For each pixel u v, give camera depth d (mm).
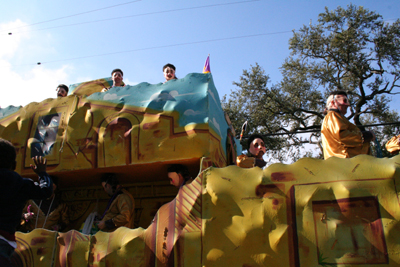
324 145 3457
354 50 17219
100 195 5203
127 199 4297
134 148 3957
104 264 3121
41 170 2912
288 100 18438
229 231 2789
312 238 2561
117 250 3127
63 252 3336
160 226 3066
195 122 3799
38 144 4512
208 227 2855
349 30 17500
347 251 2455
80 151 4227
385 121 17453
